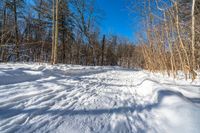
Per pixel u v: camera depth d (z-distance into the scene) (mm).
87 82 8344
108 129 3078
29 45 22406
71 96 5180
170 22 10406
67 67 13719
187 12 9438
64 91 5758
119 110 4160
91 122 3332
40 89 5652
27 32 24000
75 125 3139
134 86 8133
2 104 3916
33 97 4664
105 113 3895
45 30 24297
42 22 24219
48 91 5508
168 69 12164
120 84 8617
